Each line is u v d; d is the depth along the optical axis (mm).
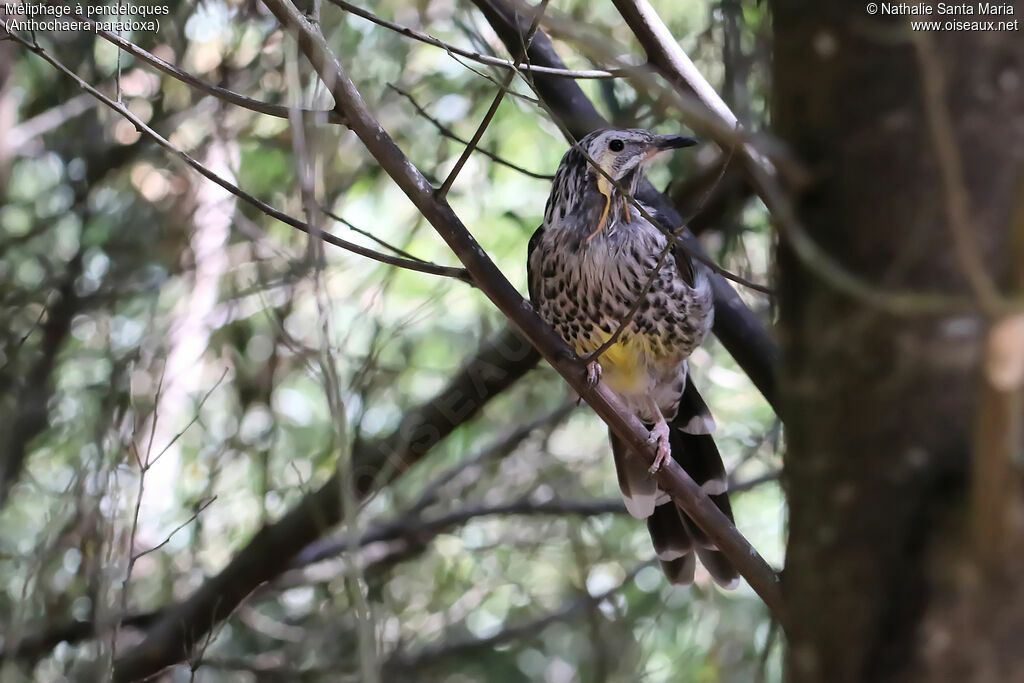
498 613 13688
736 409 12664
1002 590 3004
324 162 10203
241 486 12352
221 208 11211
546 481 12172
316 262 5188
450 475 11812
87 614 9891
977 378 2857
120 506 8172
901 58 3295
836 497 3277
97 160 12078
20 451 11156
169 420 11828
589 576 11773
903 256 3236
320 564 12656
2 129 11617
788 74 3494
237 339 11969
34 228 12336
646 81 3992
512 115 11758
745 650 11758
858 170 3320
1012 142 3229
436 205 5695
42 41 11516
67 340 12250
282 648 12609
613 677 10352
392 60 11672
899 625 3145
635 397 8953
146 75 12164
